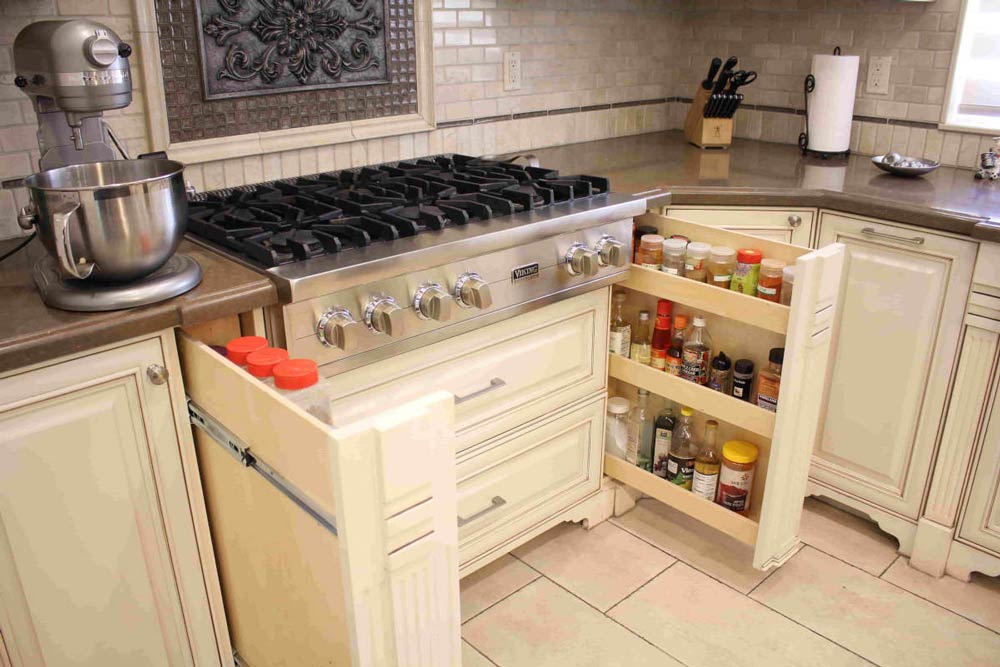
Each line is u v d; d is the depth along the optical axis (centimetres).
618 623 188
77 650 134
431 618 107
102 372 124
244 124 195
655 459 214
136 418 130
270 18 192
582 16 268
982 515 195
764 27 281
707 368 199
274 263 141
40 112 144
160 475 135
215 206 175
